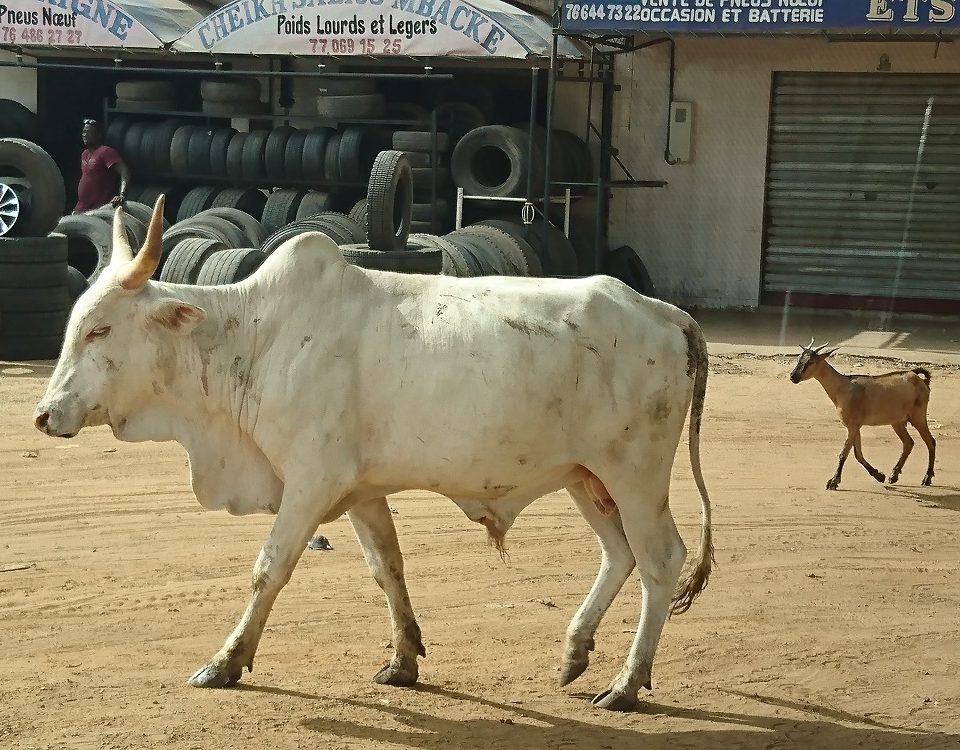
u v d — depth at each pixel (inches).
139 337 215.2
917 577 299.3
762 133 740.0
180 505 338.0
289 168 756.0
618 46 711.1
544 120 788.6
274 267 219.6
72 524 319.6
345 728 206.1
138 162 789.9
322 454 212.8
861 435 448.5
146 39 743.1
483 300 219.5
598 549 314.0
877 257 740.0
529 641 253.8
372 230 555.5
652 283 765.3
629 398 220.5
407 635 228.2
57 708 209.8
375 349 215.2
